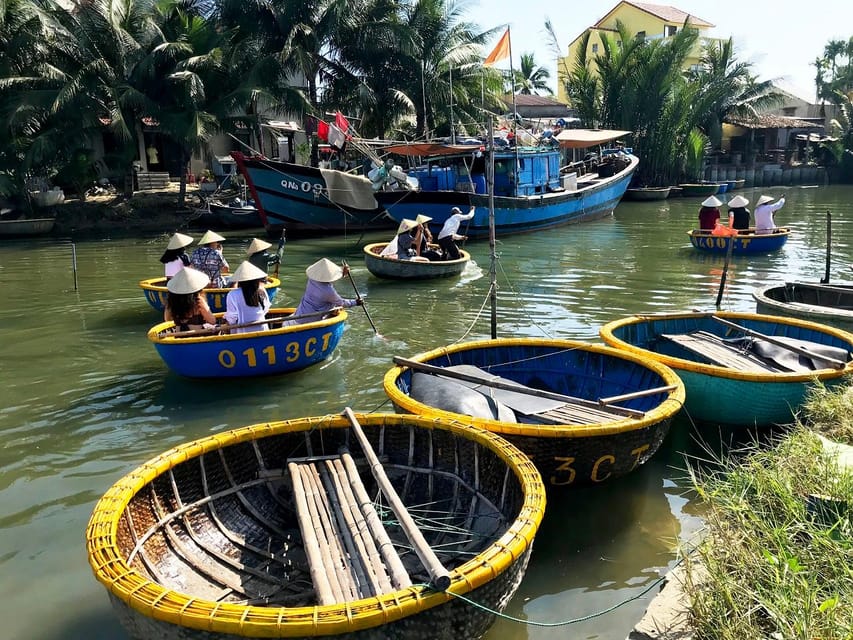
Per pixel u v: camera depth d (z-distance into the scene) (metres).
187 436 6.17
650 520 4.67
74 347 9.02
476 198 17.47
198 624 2.71
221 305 9.81
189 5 25.09
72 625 3.69
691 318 7.54
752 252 15.63
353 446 4.81
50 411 6.77
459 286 12.82
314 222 20.42
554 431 4.39
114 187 26.22
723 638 2.99
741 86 38.62
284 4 23.66
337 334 7.99
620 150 29.36
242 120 24.03
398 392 5.30
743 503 3.74
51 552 4.37
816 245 17.16
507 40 13.24
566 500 4.94
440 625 2.90
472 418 4.65
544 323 9.97
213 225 23.41
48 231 21.81
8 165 22.17
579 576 4.07
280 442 4.70
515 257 16.09
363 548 3.64
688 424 6.16
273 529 4.45
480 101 28.48
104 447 5.95
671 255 16.02
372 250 14.70
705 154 37.38
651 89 33.09
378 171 18.02
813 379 5.45
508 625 3.65
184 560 3.91
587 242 18.34
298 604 3.76
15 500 5.04
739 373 5.56
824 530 3.54
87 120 22.31
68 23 22.42
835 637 2.78
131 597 2.84
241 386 7.41
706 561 3.44
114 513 3.49
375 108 25.88
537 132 22.94
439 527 4.27
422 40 25.72
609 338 6.63
